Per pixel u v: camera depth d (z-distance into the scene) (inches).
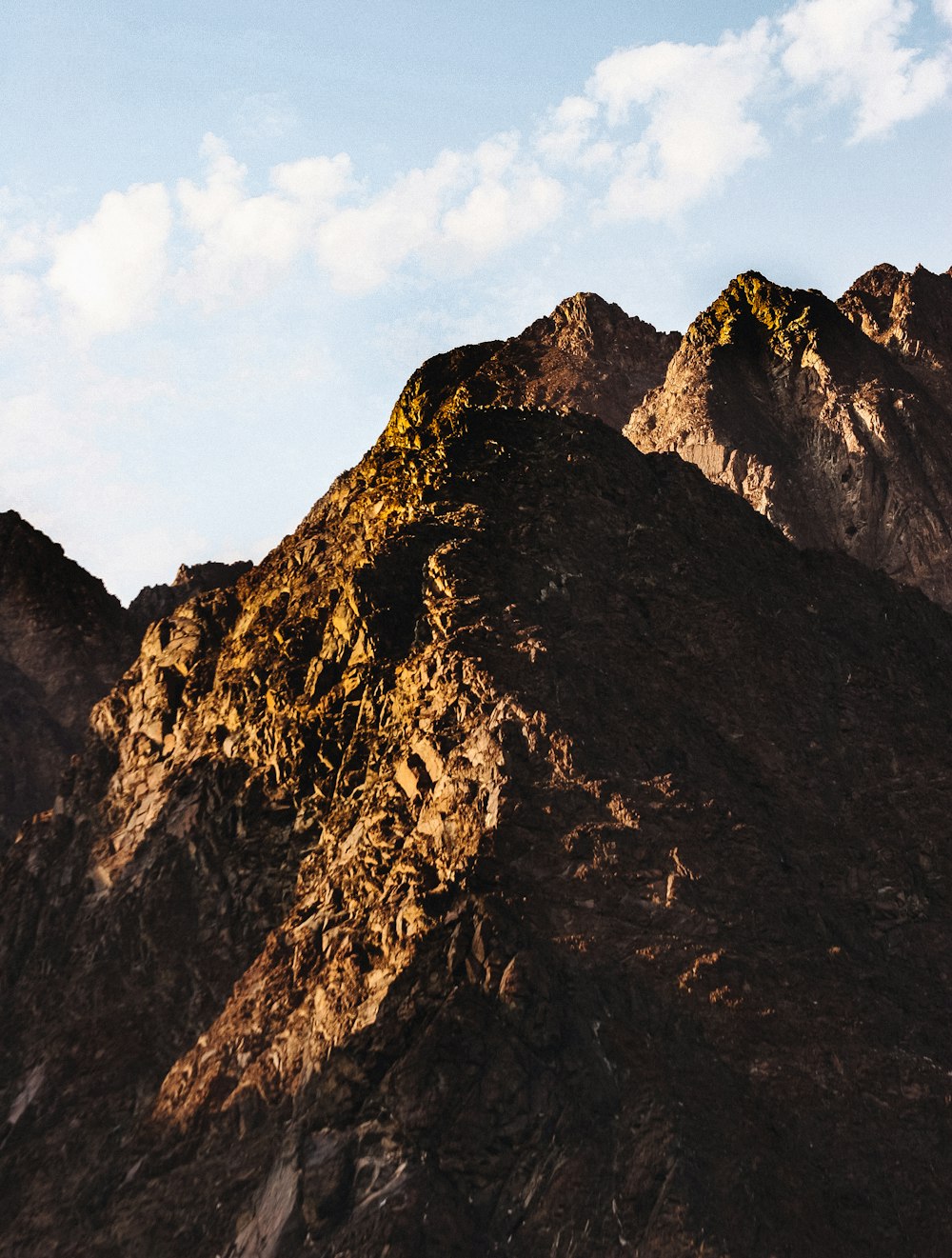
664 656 3521.2
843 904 3125.0
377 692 3449.8
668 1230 2524.6
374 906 3024.1
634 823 3034.0
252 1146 2834.6
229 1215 2763.3
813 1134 2699.3
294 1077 2871.6
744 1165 2613.2
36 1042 3304.6
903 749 3474.4
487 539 3681.1
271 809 3447.3
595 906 2923.2
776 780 3329.2
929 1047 2866.6
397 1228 2571.4
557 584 3607.3
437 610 3479.3
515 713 3198.8
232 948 3299.7
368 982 2896.2
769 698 3496.6
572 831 3019.2
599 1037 2748.5
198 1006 3243.1
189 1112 2930.6
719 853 3046.3
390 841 3129.9
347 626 3567.9
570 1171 2610.7
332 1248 2596.0
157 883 3442.4
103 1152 3014.3
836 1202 2620.6
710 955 2883.9
